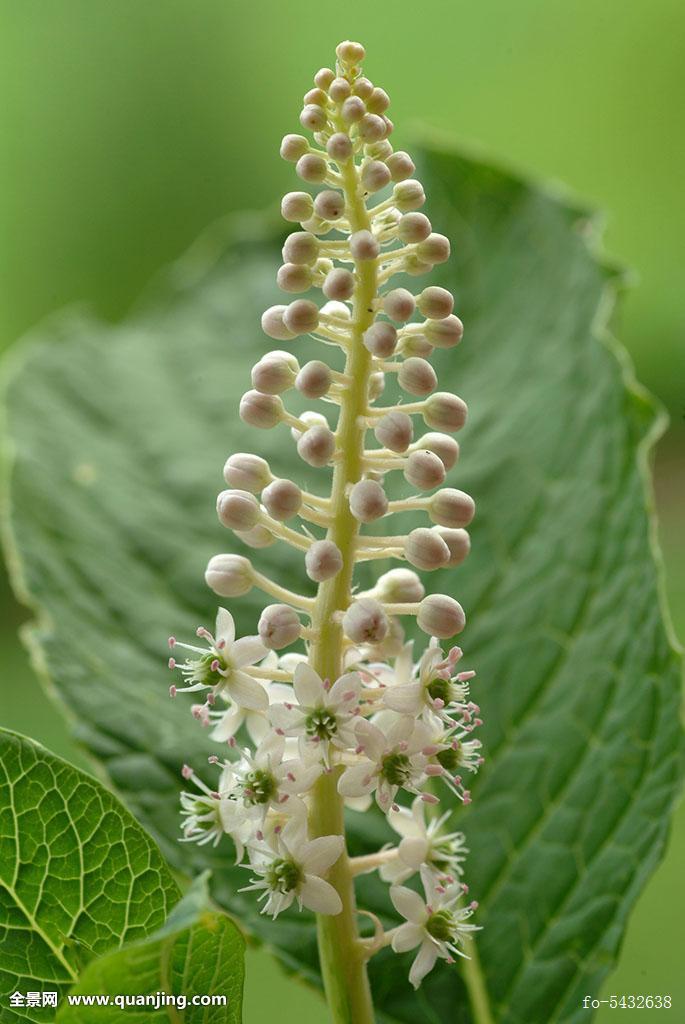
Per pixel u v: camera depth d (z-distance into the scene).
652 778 0.31
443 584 0.33
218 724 0.29
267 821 0.28
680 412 0.57
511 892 0.31
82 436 0.36
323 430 0.28
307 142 0.28
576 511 0.33
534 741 0.32
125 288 0.62
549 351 0.35
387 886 0.31
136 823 0.28
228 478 0.29
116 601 0.33
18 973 0.28
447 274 0.36
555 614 0.32
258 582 0.28
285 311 0.28
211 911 0.27
